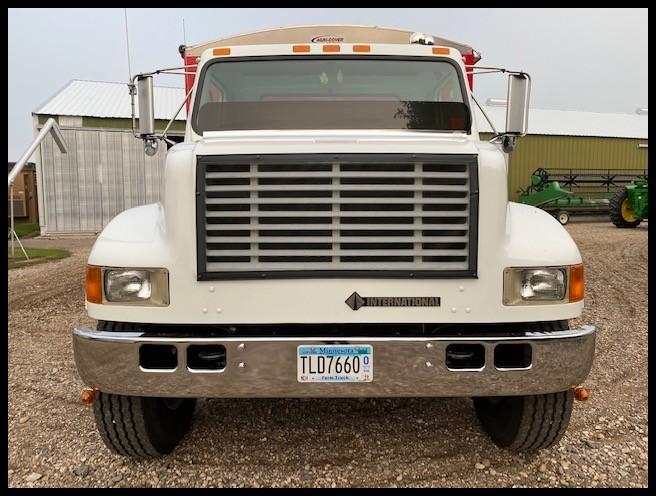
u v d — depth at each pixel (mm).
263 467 3045
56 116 17000
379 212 2566
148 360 2615
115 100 19203
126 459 3139
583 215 20375
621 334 5609
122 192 17750
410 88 3629
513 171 23594
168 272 2578
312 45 3672
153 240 2662
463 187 2568
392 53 3676
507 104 3643
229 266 2578
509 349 2779
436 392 2533
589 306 6855
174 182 2570
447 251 2584
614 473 2982
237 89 3615
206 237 2566
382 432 3436
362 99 3576
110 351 2535
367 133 3373
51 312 6738
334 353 2504
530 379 2547
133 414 2842
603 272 9289
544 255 2621
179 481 2920
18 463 3102
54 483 2904
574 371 2576
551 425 2885
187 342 2502
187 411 3521
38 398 4016
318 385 2521
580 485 2873
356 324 2646
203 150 2576
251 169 2551
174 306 2584
